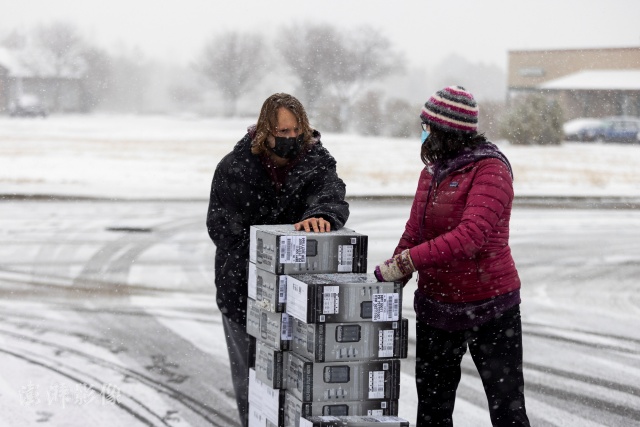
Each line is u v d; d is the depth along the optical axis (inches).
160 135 2007.9
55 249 495.8
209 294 384.2
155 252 491.2
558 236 584.1
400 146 1697.8
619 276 442.9
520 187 916.0
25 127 2284.7
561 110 1850.4
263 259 153.4
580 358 288.5
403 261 147.0
